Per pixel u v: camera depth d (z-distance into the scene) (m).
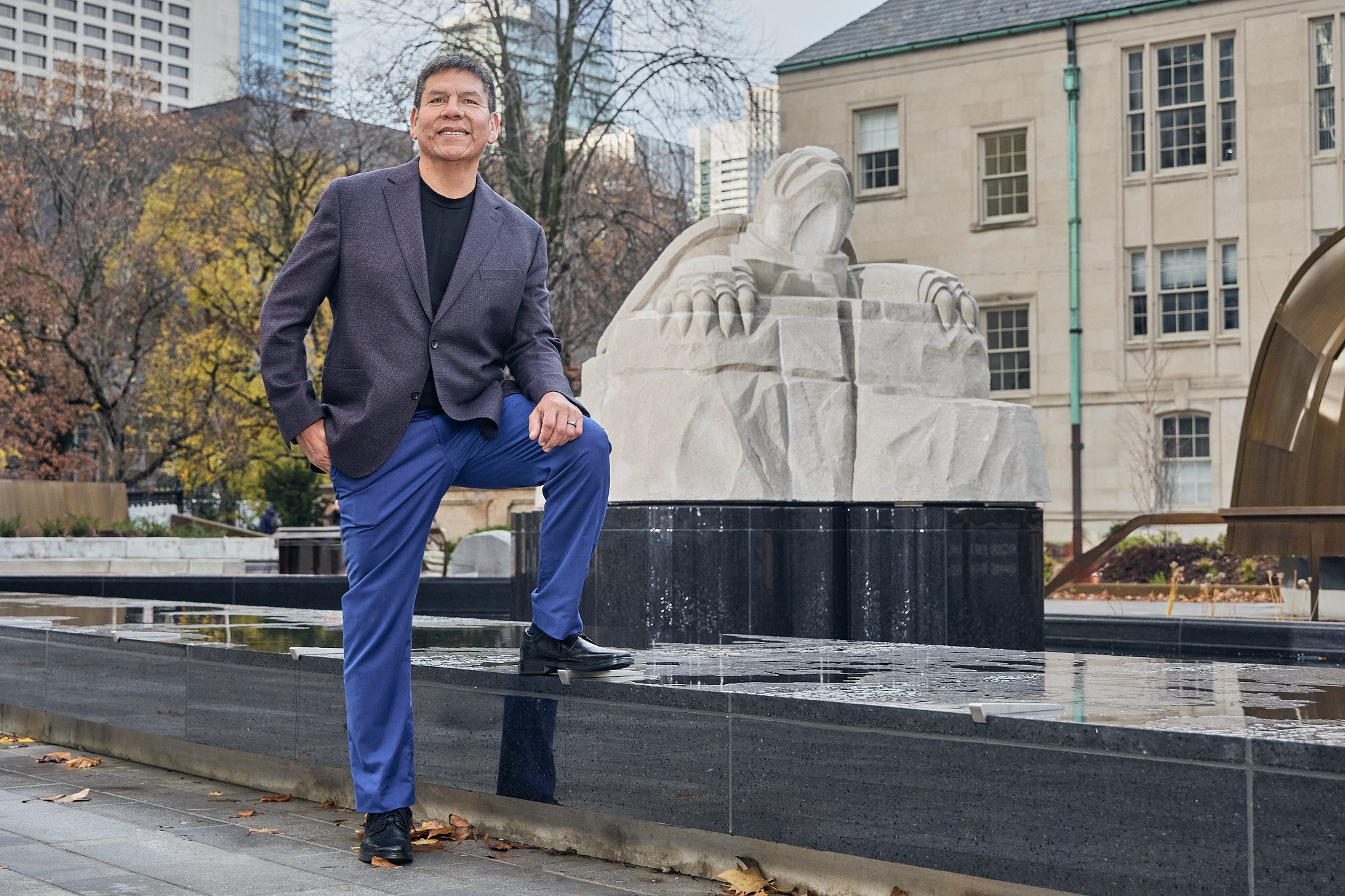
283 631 5.52
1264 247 26.53
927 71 29.52
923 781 2.87
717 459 6.71
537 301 3.82
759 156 22.67
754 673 3.73
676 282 7.05
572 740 3.62
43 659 5.75
